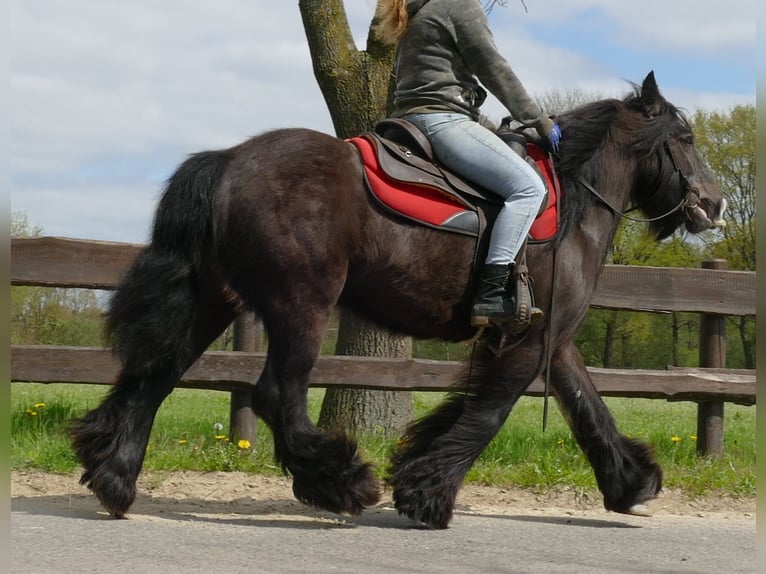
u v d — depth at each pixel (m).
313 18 7.83
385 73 7.86
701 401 7.71
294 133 4.93
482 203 5.11
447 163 5.14
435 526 5.07
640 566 4.39
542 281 5.20
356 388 7.11
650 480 5.61
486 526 5.26
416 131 5.14
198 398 12.45
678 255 26.55
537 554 4.57
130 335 4.74
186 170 4.78
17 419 7.42
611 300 7.55
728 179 26.69
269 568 4.07
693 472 6.85
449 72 5.18
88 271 6.98
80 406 8.35
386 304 5.07
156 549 4.32
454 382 5.45
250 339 7.23
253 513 5.39
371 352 7.82
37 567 3.94
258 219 4.71
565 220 5.29
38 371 6.92
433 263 5.02
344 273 4.88
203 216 4.74
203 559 4.18
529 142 5.42
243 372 7.05
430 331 5.23
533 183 5.02
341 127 7.86
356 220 4.88
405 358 7.30
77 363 6.96
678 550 4.77
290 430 4.79
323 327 4.82
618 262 26.64
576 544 4.84
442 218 5.00
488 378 5.26
